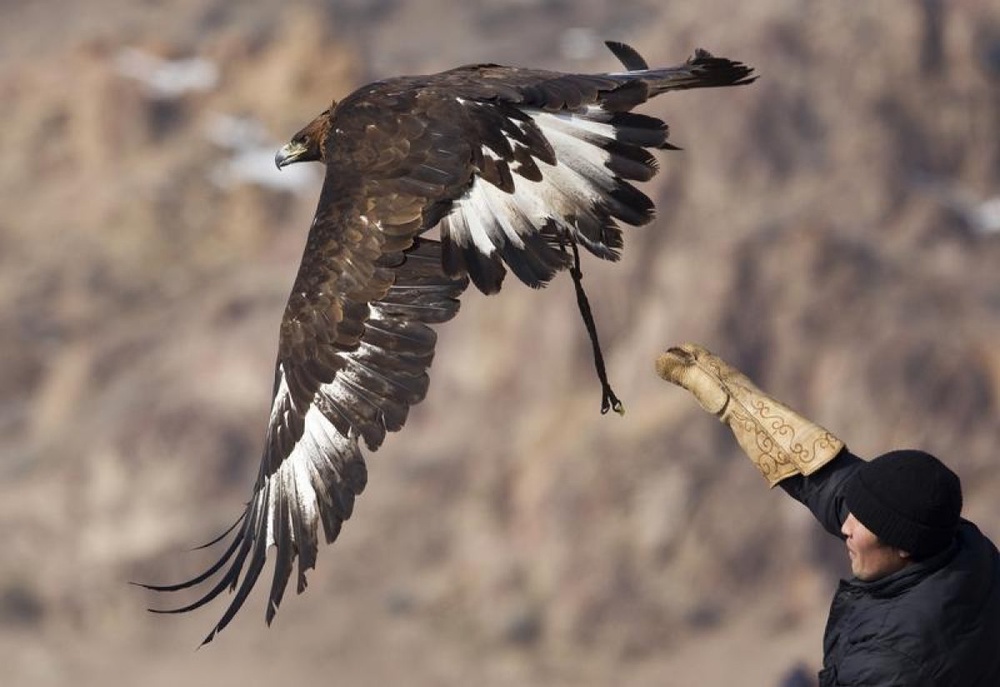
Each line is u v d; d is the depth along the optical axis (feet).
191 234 221.87
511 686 152.76
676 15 215.51
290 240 218.59
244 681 156.04
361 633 161.58
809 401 166.61
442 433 181.06
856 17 206.18
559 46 268.00
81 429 190.80
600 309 178.91
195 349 197.16
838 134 195.11
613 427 171.63
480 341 184.03
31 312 211.82
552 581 163.32
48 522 179.01
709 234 179.83
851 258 175.73
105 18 272.10
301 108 236.02
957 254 182.91
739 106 193.57
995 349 167.43
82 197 227.40
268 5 273.95
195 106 236.63
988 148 198.39
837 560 159.12
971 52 202.69
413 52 268.62
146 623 167.53
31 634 167.22
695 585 160.15
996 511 154.20
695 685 147.95
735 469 166.20
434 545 170.81
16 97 240.32
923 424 162.71
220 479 179.83
